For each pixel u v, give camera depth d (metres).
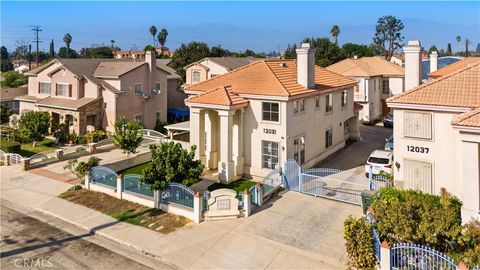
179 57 66.75
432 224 14.59
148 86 45.16
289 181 23.81
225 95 25.78
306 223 19.02
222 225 19.03
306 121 28.19
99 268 15.61
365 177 26.30
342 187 24.17
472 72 19.64
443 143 18.62
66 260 16.23
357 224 15.23
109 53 118.38
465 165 16.50
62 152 32.16
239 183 25.81
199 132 27.38
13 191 25.05
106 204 22.17
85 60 45.97
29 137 35.94
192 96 28.62
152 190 21.27
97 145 35.34
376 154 27.17
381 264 14.23
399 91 51.38
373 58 56.06
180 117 52.56
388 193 18.03
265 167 26.55
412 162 19.58
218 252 16.64
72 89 42.34
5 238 18.33
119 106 41.47
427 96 19.17
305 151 28.33
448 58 57.19
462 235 14.48
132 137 29.91
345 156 32.62
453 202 16.88
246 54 96.12
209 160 27.98
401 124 19.75
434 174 18.98
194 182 20.67
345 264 15.32
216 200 19.72
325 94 31.12
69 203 22.56
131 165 30.05
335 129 33.59
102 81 42.09
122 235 18.34
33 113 36.53
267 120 26.05
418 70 23.67
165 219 19.91
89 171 24.78
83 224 19.72
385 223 15.16
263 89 26.16
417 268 13.78
